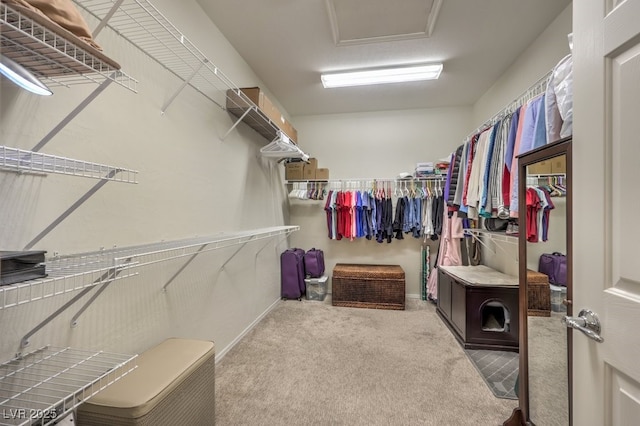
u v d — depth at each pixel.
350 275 3.52
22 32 0.66
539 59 2.41
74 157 1.14
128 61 1.41
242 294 2.63
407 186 4.00
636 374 0.65
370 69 2.97
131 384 1.09
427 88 3.42
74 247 1.14
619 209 0.71
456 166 2.57
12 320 0.95
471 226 3.20
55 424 0.92
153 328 1.56
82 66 0.88
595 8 0.79
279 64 2.87
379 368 2.08
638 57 0.65
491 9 2.09
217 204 2.24
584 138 0.83
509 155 1.73
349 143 4.25
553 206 1.29
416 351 2.35
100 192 1.26
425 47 2.57
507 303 2.37
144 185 1.50
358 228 3.80
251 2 2.03
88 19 1.20
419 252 4.03
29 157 0.92
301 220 4.29
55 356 1.06
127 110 1.41
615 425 0.72
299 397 1.75
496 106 3.22
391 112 4.15
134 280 1.44
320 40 2.48
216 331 2.19
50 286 1.05
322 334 2.68
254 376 1.97
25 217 0.98
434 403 1.70
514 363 2.16
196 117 1.98
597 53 0.78
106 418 0.98
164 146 1.66
